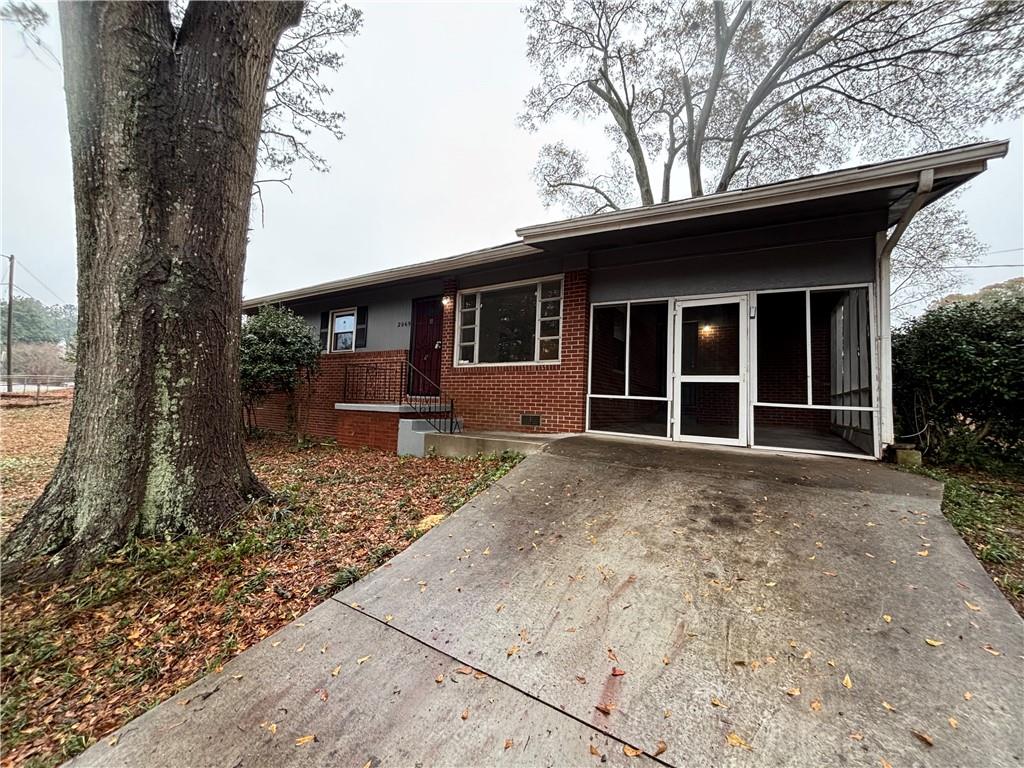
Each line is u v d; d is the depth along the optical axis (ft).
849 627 7.09
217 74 12.22
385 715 6.01
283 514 12.56
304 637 7.76
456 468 18.43
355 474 18.28
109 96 10.76
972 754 4.98
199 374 11.90
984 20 26.66
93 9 10.55
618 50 44.04
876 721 5.44
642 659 6.73
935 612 7.30
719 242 19.42
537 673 6.61
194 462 11.66
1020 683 5.86
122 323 10.86
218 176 12.27
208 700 6.44
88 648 7.66
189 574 9.72
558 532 11.09
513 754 5.32
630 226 18.21
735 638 7.04
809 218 17.34
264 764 5.37
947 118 32.81
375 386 30.58
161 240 11.30
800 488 12.66
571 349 22.90
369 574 9.82
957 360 17.56
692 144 47.21
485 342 26.55
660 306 21.21
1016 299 18.56
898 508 11.13
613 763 5.13
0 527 12.66
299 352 28.66
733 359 19.04
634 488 13.35
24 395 65.77
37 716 6.37
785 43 38.99
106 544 10.21
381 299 32.94
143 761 5.51
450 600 8.64
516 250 22.91
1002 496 13.48
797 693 5.93
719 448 18.22
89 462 10.60
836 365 21.30
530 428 23.94
